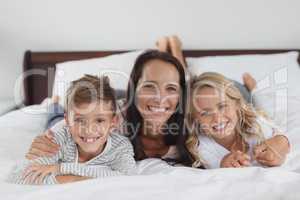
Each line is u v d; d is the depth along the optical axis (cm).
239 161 107
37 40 214
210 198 79
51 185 88
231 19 211
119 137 108
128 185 84
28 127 141
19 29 213
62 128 110
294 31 211
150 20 212
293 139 118
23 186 88
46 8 212
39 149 104
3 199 81
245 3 209
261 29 211
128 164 103
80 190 82
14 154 116
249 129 111
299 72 172
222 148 111
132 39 214
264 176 91
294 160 107
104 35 214
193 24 212
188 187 84
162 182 86
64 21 212
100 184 85
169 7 211
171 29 213
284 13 210
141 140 117
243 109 112
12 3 211
